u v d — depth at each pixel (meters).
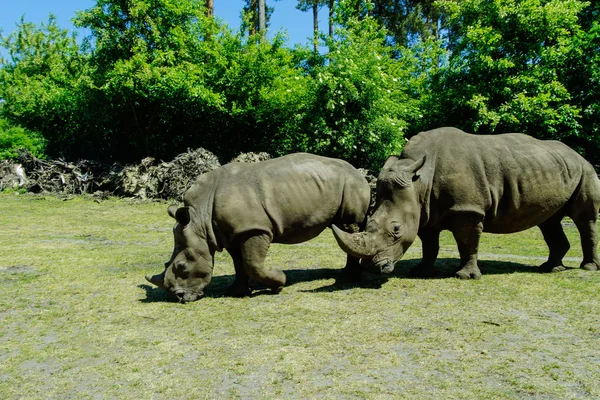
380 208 7.38
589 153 19.66
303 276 8.49
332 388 4.29
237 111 21.55
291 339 5.43
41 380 4.54
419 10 31.53
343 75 19.41
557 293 7.10
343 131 19.28
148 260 9.85
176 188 19.77
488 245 11.59
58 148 26.47
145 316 6.30
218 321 6.07
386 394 4.17
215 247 7.09
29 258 9.88
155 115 23.05
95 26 22.00
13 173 23.25
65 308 6.68
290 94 21.52
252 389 4.29
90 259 9.89
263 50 21.81
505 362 4.82
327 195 7.45
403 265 9.37
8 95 28.61
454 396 4.14
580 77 18.50
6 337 5.64
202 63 22.58
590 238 8.55
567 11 17.55
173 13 22.12
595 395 4.16
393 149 19.53
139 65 20.91
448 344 5.26
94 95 22.48
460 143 7.99
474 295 7.04
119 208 18.03
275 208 7.12
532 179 7.96
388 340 5.38
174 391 4.28
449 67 19.55
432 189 7.79
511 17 18.00
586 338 5.44
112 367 4.79
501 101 18.62
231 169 7.39
